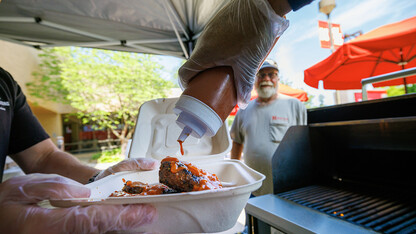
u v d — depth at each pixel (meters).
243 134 2.64
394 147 1.23
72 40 2.67
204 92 0.66
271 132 2.34
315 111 1.81
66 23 2.31
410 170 1.23
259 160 2.34
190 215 0.64
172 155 1.38
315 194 1.30
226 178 1.12
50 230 0.55
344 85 4.05
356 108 1.54
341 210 1.05
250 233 1.21
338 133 1.51
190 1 2.09
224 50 0.67
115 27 2.43
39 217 0.57
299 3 0.66
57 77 9.45
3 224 0.56
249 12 0.66
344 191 1.33
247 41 0.66
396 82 3.64
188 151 1.41
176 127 1.46
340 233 0.83
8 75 1.20
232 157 2.83
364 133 1.35
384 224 0.89
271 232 1.06
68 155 1.33
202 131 0.68
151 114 1.49
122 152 10.08
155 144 1.42
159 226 0.64
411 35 2.32
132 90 8.42
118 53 8.16
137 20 2.33
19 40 2.60
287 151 1.43
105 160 9.23
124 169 1.05
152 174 1.11
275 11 0.68
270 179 2.26
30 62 9.38
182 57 3.07
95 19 2.27
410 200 1.13
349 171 1.54
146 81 8.83
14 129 1.22
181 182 0.82
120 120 12.94
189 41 2.69
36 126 1.32
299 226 0.90
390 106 1.36
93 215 0.58
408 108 1.27
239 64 0.68
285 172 1.41
